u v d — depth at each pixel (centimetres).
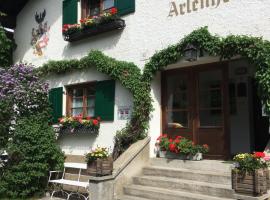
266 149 605
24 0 1205
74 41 1010
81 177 904
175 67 799
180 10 775
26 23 1203
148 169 736
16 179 827
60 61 1010
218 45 679
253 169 520
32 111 969
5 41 1144
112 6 954
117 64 847
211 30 720
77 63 960
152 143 791
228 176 629
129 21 876
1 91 942
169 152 761
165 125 817
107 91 896
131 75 817
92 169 695
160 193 648
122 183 706
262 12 656
